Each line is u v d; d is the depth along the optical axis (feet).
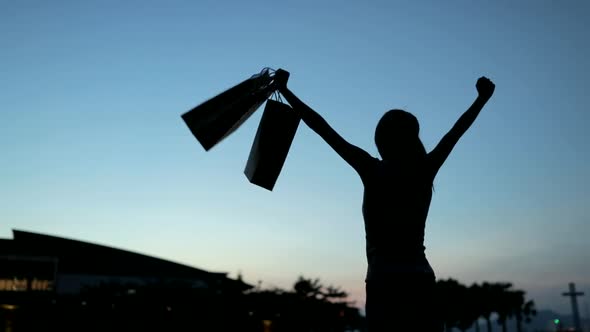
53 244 219.41
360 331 200.34
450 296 325.01
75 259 217.15
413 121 7.50
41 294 157.28
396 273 6.68
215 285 168.66
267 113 7.59
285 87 7.51
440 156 7.38
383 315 6.61
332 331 193.67
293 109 7.57
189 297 155.02
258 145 7.68
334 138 7.36
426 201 7.18
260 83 7.42
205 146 7.05
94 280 214.07
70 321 151.84
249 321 165.17
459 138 7.54
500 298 350.64
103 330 149.59
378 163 7.28
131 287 156.76
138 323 150.71
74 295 154.51
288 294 178.29
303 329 185.68
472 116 7.68
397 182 7.08
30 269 184.44
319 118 7.44
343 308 191.62
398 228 6.91
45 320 151.94
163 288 154.40
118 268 221.25
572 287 621.72
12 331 149.89
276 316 173.58
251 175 7.84
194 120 7.02
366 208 7.19
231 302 160.76
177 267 229.04
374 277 6.81
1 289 178.19
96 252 223.10
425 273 6.77
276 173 7.77
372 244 7.04
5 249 201.16
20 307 152.25
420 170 7.22
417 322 6.54
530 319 364.58
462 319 331.98
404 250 6.86
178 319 152.97
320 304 185.37
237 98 7.27
